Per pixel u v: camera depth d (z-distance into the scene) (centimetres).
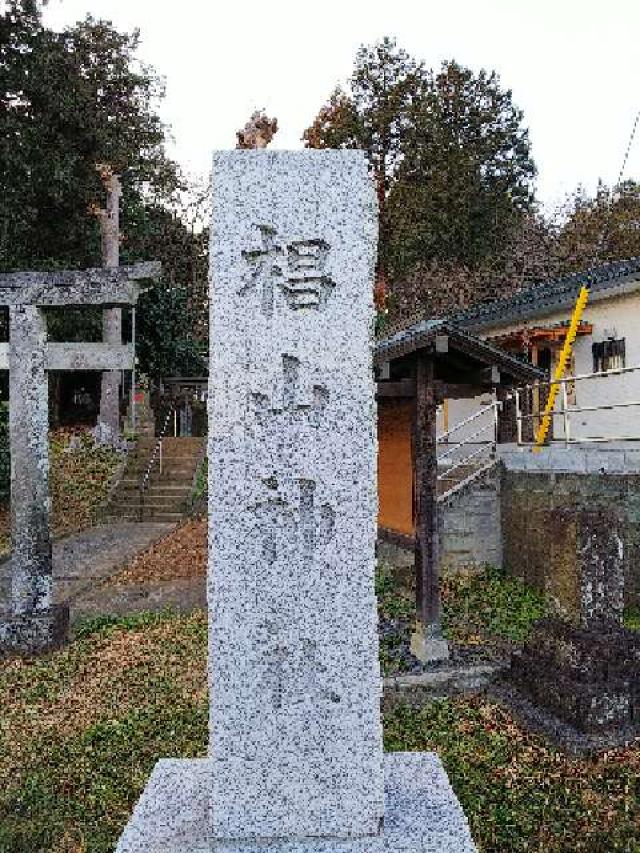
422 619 857
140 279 884
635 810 512
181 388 2764
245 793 341
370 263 358
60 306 899
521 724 664
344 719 344
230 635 345
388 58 3588
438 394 888
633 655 649
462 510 1255
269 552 348
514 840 471
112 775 557
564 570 705
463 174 3359
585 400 1673
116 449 2220
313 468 349
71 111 2145
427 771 400
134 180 2794
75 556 1478
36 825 491
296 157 356
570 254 3072
